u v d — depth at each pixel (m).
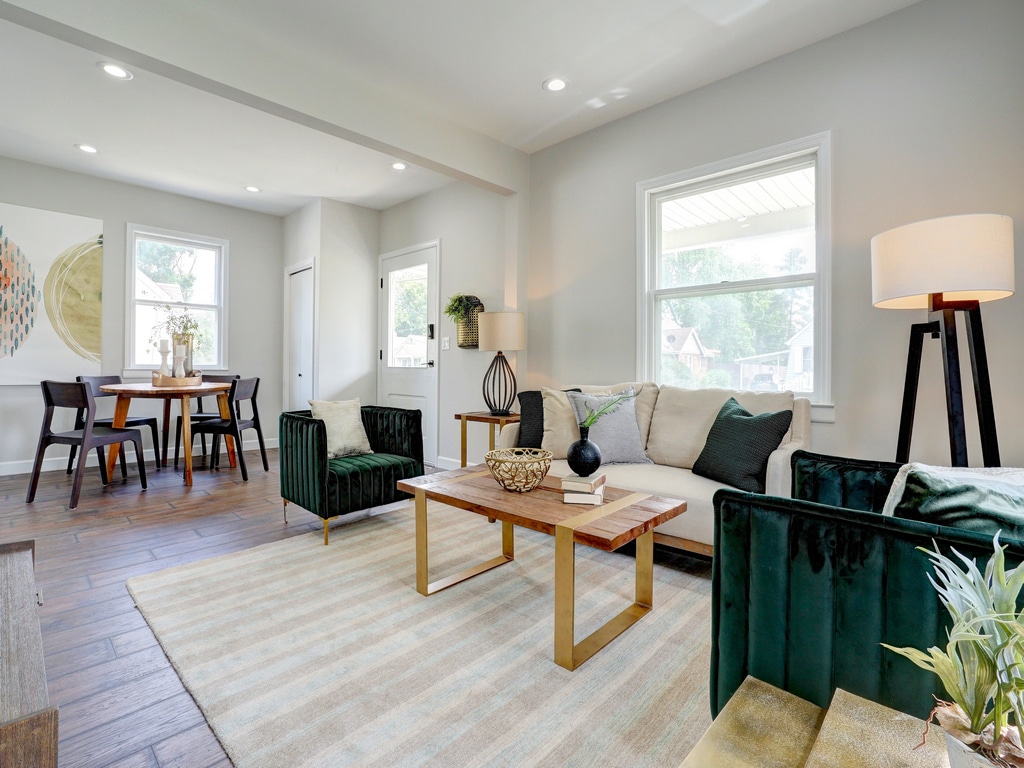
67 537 2.82
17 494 3.63
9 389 4.21
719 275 3.16
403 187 4.79
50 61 2.75
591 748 1.31
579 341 3.79
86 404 3.38
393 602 2.09
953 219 1.78
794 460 1.76
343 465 2.92
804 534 1.00
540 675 1.61
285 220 5.74
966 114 2.30
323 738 1.34
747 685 1.04
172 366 4.32
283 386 5.79
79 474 3.36
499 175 3.87
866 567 0.93
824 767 0.72
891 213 2.49
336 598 2.12
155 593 2.15
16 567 1.28
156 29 2.25
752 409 2.61
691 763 0.81
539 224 4.04
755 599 1.07
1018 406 2.21
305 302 5.39
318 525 3.07
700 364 3.25
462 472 2.49
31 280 4.27
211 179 4.58
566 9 2.43
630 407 2.96
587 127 3.65
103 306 4.62
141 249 4.88
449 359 4.71
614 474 2.62
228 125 3.50
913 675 0.89
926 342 2.41
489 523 3.14
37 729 0.73
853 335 2.61
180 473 4.36
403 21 2.50
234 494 3.72
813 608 0.99
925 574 0.87
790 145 2.79
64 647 1.75
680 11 2.45
